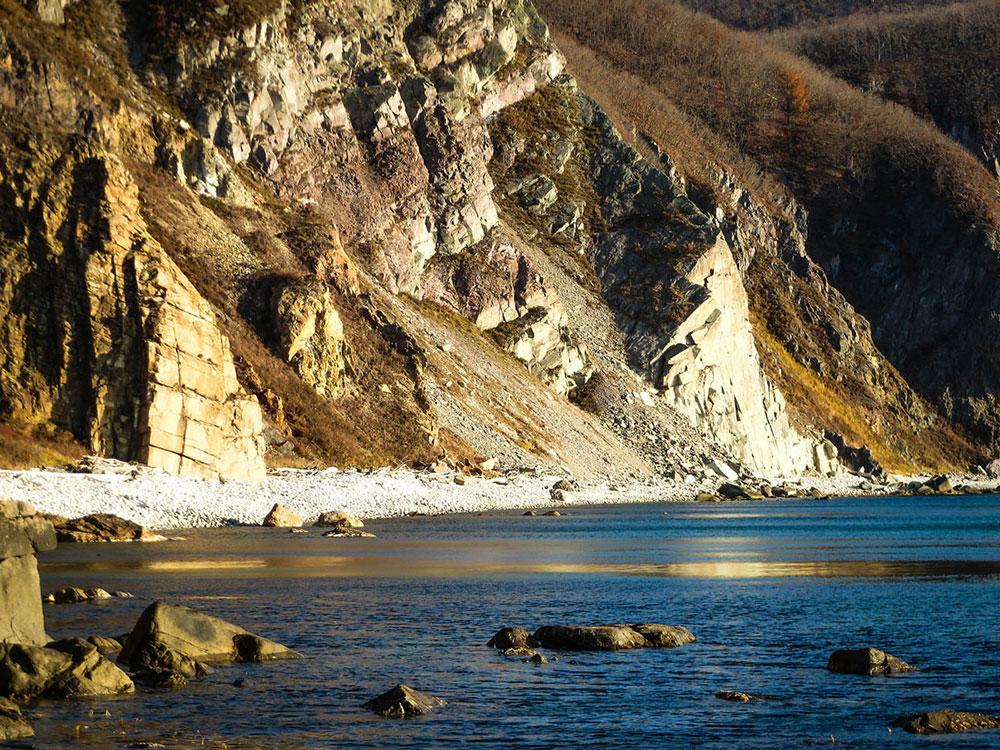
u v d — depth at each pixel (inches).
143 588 1617.9
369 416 3818.9
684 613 1462.8
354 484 3321.9
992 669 1134.4
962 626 1368.1
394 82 5103.3
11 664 1006.4
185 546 2191.2
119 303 3029.0
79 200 3120.1
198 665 1098.7
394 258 4724.4
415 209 4916.3
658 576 1859.0
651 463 5000.0
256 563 1931.6
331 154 4665.4
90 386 2960.1
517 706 995.9
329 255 4138.8
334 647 1227.2
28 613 1076.5
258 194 4212.6
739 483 5113.2
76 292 3016.7
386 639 1272.1
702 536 2755.9
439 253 5039.4
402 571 1873.8
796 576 1872.5
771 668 1139.9
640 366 5497.1
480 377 4569.4
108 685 1021.8
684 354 5536.4
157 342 2962.6
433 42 5639.8
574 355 5241.1
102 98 3799.2
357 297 4175.7
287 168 4419.3
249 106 4333.2
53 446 2876.5
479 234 5182.1
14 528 1067.9
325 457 3508.9
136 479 2741.1
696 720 957.2
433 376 4298.7
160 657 1098.1
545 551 2272.4
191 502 2738.7
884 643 1262.3
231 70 4343.0
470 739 901.2
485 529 2810.0
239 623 1364.4
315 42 4798.2
